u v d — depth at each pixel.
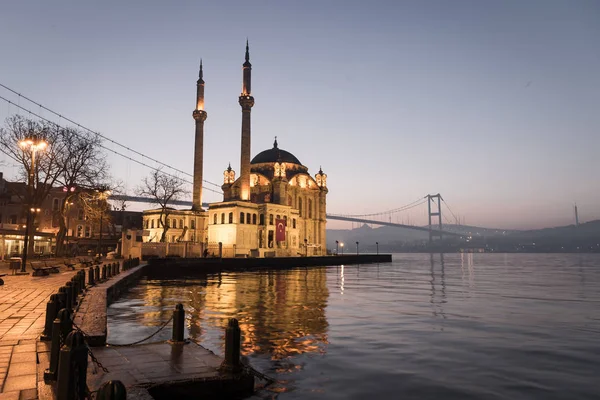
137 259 50.16
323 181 108.06
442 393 9.88
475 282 45.56
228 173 106.81
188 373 9.14
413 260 150.75
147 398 7.65
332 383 10.44
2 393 7.27
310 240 101.38
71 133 53.19
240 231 75.56
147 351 10.91
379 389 10.08
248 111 84.94
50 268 31.44
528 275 60.47
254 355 12.93
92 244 77.44
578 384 10.59
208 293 30.36
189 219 85.12
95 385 8.20
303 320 19.27
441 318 20.39
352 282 43.22
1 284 22.92
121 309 22.17
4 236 46.22
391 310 22.97
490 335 16.44
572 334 16.78
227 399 9.05
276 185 93.00
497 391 10.04
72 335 6.73
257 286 36.47
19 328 12.23
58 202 76.31
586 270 77.56
